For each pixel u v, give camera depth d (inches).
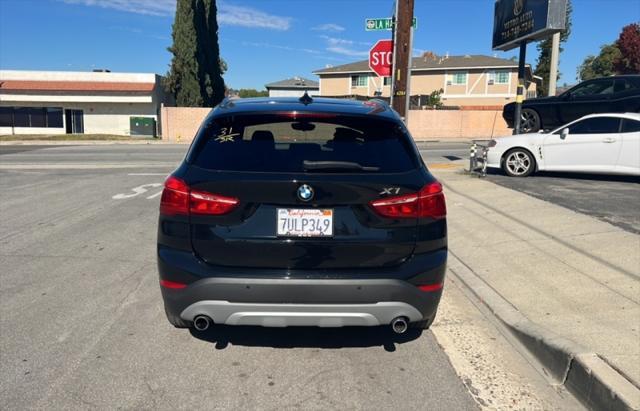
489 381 140.7
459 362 150.6
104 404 127.0
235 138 142.1
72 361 147.5
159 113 1577.3
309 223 132.2
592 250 231.1
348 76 2192.4
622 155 418.9
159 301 192.1
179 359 149.6
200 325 138.6
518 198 347.3
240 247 132.6
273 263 132.7
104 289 203.9
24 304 188.5
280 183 130.5
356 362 149.9
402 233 135.2
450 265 234.4
